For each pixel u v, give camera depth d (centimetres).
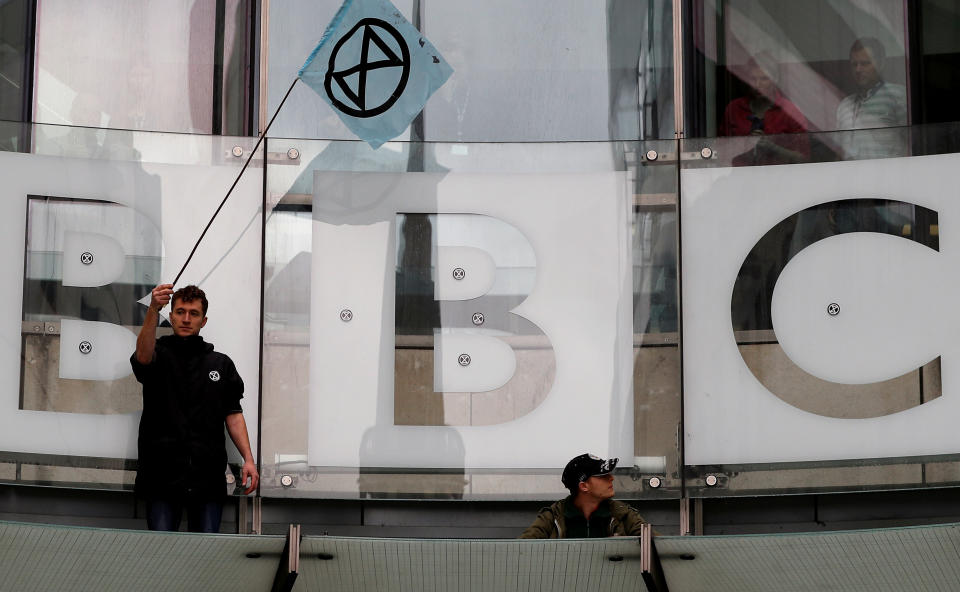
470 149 1350
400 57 1324
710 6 1388
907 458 1304
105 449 1309
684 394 1319
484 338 1330
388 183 1346
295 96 1376
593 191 1342
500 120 1374
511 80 1380
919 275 1323
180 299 1256
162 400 1240
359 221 1342
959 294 1318
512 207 1343
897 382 1312
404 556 998
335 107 1317
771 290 1327
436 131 1373
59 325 1318
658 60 1384
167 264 1334
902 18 1387
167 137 1349
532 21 1387
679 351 1322
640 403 1320
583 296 1333
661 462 1312
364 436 1320
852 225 1331
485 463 1317
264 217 1342
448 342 1329
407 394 1323
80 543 971
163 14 1391
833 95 1383
